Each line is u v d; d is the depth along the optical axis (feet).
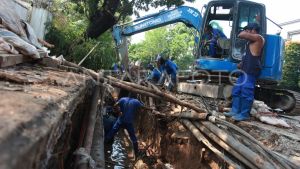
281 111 32.60
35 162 4.29
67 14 64.90
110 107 34.91
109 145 29.40
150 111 31.01
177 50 149.48
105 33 66.23
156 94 23.57
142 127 34.88
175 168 23.18
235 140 16.62
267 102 33.81
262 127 21.50
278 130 21.67
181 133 23.90
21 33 20.07
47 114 5.66
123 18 64.28
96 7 58.34
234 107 23.21
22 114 4.86
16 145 3.67
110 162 26.58
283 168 13.89
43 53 19.86
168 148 25.29
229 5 31.73
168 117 26.53
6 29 17.62
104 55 52.70
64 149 11.02
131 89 23.82
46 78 12.16
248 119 23.06
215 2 31.65
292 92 32.60
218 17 33.09
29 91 7.76
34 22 40.93
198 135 19.77
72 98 9.40
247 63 22.29
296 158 16.12
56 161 9.45
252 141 16.74
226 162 16.97
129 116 28.45
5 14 19.07
